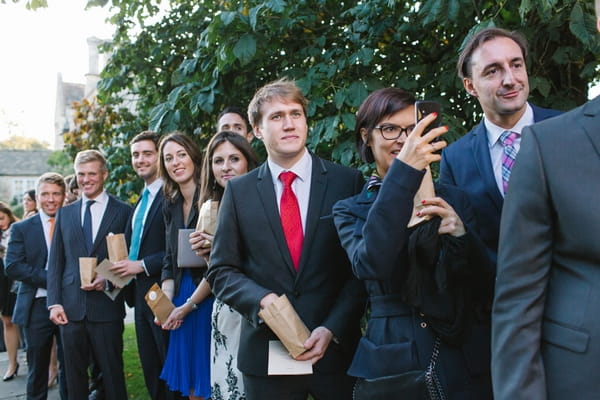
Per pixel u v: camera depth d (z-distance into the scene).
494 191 1.94
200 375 2.95
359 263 1.61
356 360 1.73
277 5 2.90
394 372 1.59
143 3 4.49
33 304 4.14
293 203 2.12
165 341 3.35
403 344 1.60
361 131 1.90
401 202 1.52
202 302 2.97
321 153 3.42
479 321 1.65
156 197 3.60
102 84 4.75
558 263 1.18
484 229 1.94
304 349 1.84
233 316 2.54
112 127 6.80
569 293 1.14
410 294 1.59
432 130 1.54
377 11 3.10
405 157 1.55
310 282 2.04
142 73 4.68
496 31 1.90
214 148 2.84
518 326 1.17
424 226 1.59
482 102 1.96
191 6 4.50
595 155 1.13
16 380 5.27
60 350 4.19
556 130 1.19
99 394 4.19
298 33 3.70
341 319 1.97
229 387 2.52
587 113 1.18
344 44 3.45
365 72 3.16
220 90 3.57
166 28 4.50
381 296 1.72
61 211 3.84
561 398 1.11
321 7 3.52
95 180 3.79
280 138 2.05
